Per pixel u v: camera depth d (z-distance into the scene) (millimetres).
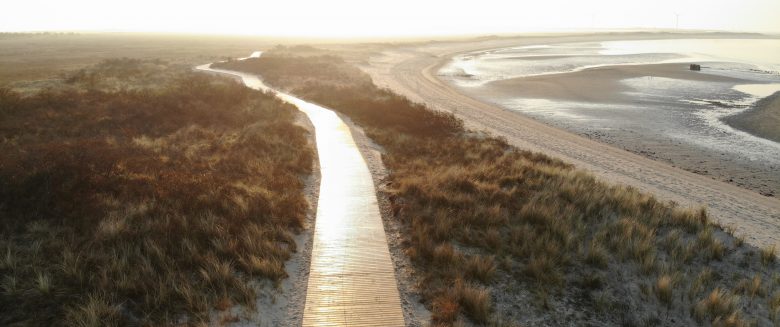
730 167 21203
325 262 8500
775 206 15898
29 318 6402
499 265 8750
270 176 12461
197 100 24484
